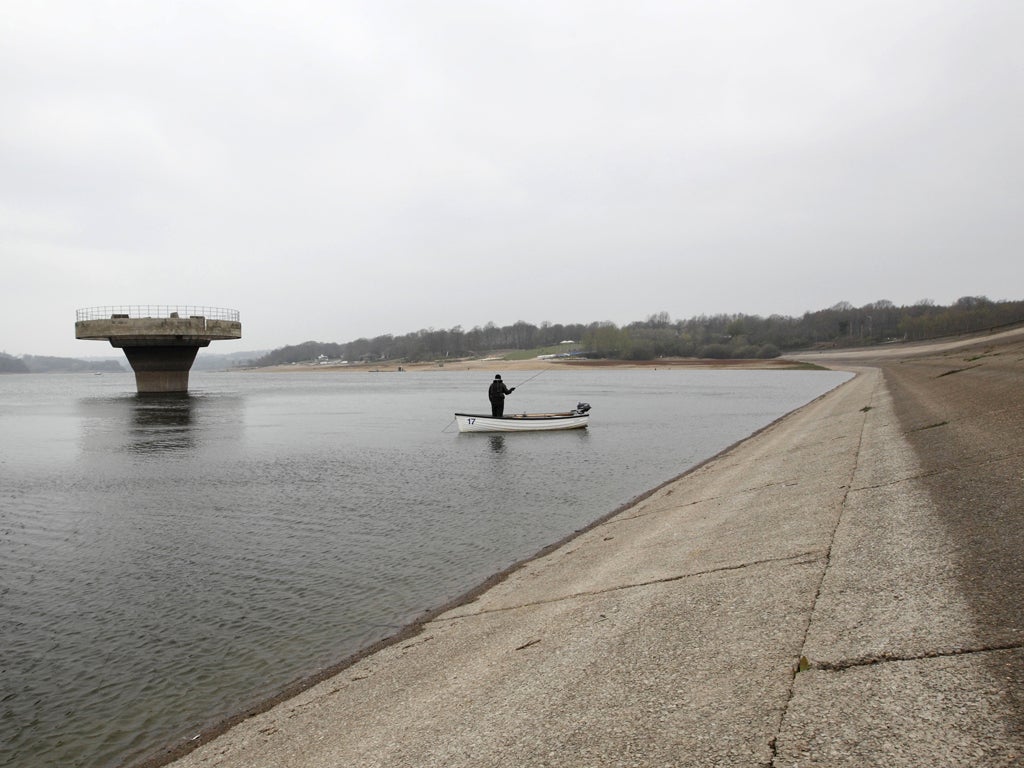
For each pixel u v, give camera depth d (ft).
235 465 83.20
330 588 37.01
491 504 58.49
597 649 23.22
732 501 48.60
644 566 34.12
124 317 206.90
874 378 219.61
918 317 640.17
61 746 22.34
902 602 21.54
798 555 29.84
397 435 117.19
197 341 214.28
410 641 28.94
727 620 23.61
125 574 39.86
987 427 52.31
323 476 74.18
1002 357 146.72
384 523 51.75
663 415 150.41
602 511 55.62
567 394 246.27
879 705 15.66
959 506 31.53
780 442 83.46
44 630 31.78
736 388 272.92
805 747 14.55
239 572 40.01
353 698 23.41
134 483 70.95
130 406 198.08
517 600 32.48
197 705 24.75
